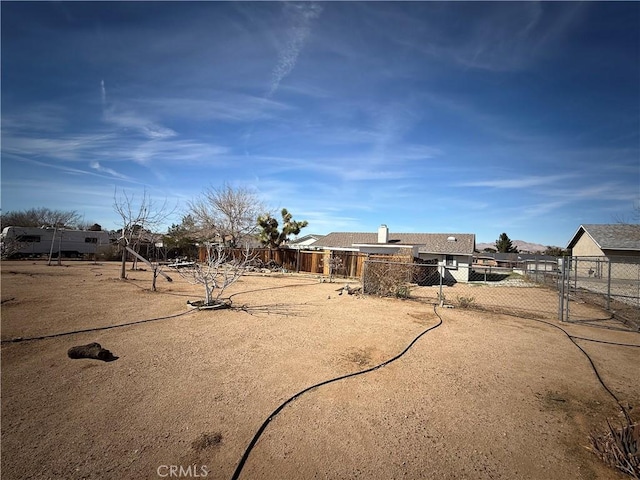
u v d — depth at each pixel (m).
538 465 2.41
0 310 6.61
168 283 11.91
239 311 7.29
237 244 23.66
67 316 6.29
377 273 10.80
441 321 6.89
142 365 4.04
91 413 2.93
